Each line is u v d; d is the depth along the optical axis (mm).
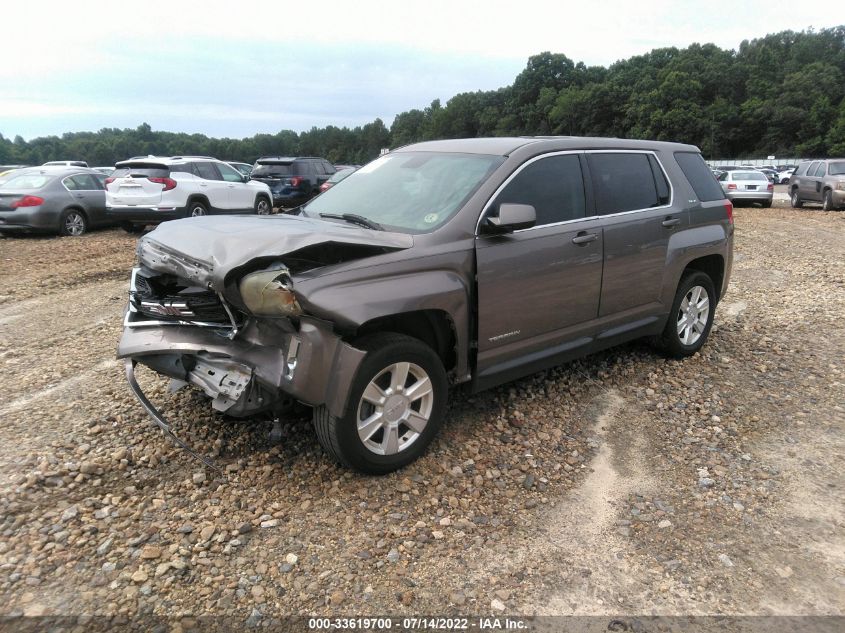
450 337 3979
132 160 13711
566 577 2898
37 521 3119
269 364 3297
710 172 5969
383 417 3516
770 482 3736
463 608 2688
